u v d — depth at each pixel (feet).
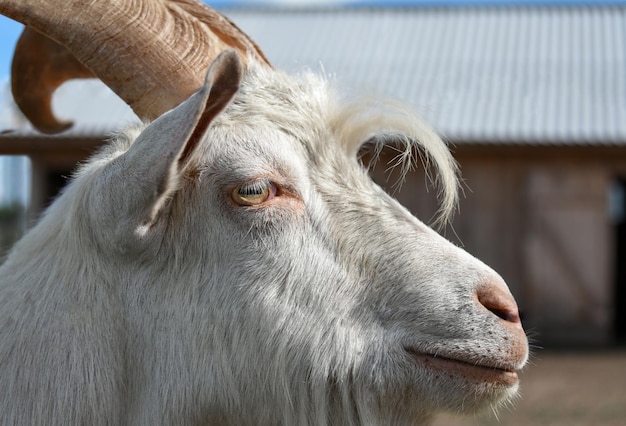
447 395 2.89
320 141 3.00
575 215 13.29
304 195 2.94
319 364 2.91
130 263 2.89
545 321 13.34
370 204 2.99
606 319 13.25
